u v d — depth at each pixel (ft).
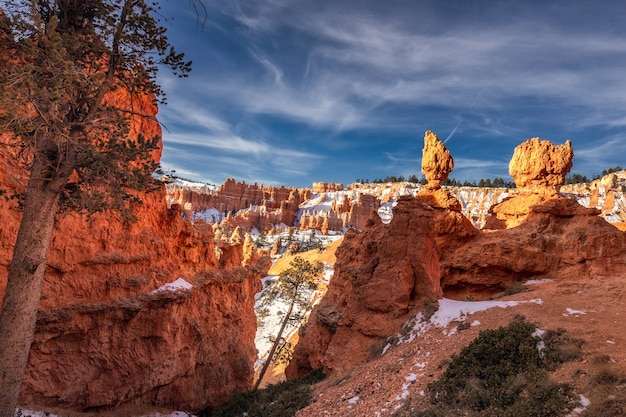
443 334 63.52
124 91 74.95
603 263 95.66
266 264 127.65
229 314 97.55
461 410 40.37
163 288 75.97
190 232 88.07
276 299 238.07
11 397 34.83
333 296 108.06
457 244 121.19
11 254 57.00
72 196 42.14
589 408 33.19
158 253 79.30
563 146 133.90
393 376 56.80
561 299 67.92
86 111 39.70
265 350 191.72
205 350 88.28
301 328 126.31
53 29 30.50
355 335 80.48
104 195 42.42
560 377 39.96
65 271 63.31
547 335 49.24
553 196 130.62
